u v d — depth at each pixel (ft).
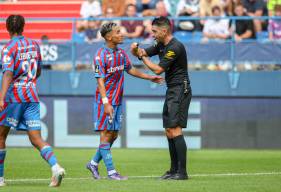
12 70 97.66
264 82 187.01
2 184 101.76
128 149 180.96
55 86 192.65
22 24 99.50
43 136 186.80
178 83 110.32
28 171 129.80
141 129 182.70
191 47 189.98
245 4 208.44
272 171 129.08
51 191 93.76
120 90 111.65
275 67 190.80
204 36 203.92
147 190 95.55
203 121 182.19
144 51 111.45
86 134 185.57
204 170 131.34
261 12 208.64
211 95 186.09
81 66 200.95
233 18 189.47
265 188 99.25
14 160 152.97
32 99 99.25
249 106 181.37
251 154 167.84
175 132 110.63
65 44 193.57
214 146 182.09
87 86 191.52
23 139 186.70
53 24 231.91
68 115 186.09
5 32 217.56
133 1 219.41
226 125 181.57
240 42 187.83
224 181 108.78
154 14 215.10
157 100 181.98
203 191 95.20
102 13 222.07
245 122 181.47
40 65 102.32
